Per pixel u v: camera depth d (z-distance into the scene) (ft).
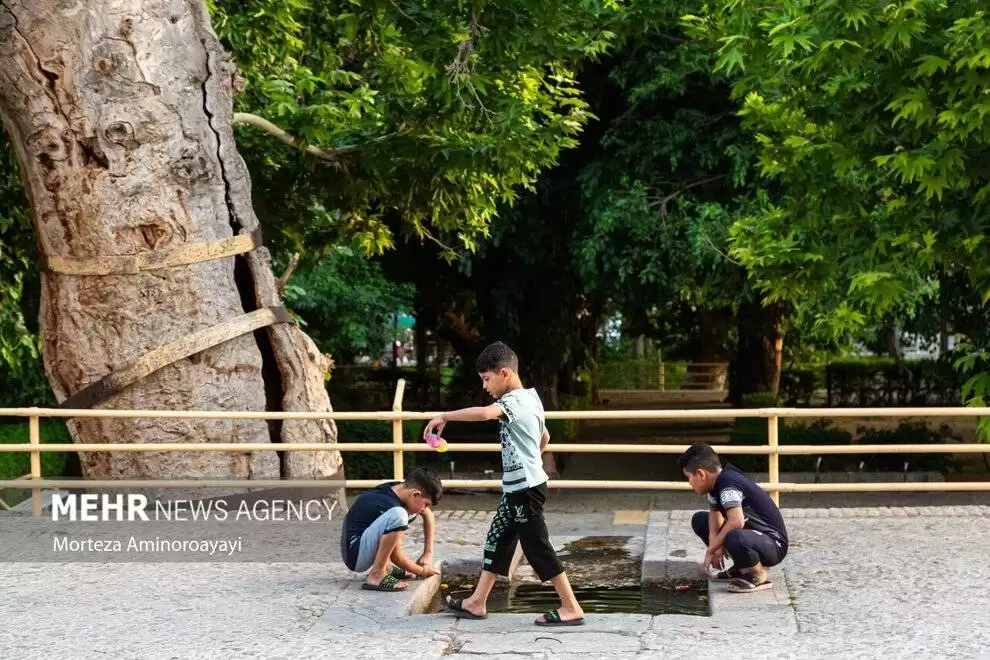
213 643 19.52
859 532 28.04
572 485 29.22
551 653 18.70
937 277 49.14
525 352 70.38
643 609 22.88
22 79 31.50
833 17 28.81
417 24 38.50
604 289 61.11
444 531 29.17
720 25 35.32
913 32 28.17
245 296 34.30
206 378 32.12
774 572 23.94
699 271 62.34
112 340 31.94
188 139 32.19
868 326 54.75
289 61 48.80
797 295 37.55
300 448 30.48
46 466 49.16
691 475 22.56
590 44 41.14
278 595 22.76
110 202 31.60
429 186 44.47
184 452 32.12
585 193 57.93
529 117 42.60
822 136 33.60
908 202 33.40
